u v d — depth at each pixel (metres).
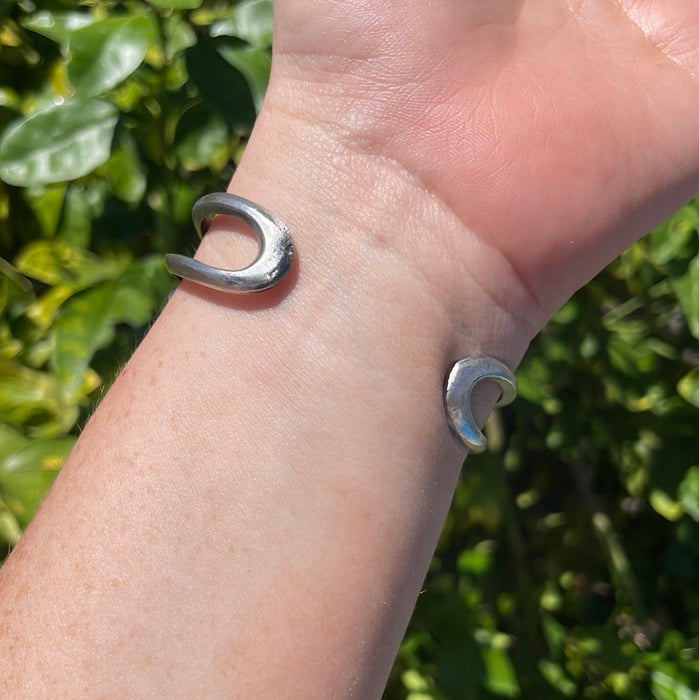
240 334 0.14
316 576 0.13
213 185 0.24
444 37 0.15
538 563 0.35
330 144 0.15
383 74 0.15
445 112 0.15
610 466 0.35
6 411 0.23
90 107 0.21
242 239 0.15
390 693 0.25
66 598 0.13
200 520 0.13
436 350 0.14
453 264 0.15
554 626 0.29
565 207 0.15
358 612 0.13
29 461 0.21
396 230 0.15
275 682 0.12
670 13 0.17
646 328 0.31
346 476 0.13
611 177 0.16
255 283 0.14
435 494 0.14
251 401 0.14
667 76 0.16
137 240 0.25
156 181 0.23
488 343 0.15
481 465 0.29
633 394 0.29
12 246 0.25
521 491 0.36
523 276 0.15
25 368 0.24
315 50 0.15
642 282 0.29
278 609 0.13
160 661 0.12
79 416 0.24
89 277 0.24
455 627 0.25
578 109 0.16
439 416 0.14
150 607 0.12
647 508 0.34
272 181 0.15
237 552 0.13
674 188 0.16
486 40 0.16
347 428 0.14
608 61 0.16
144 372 0.14
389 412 0.14
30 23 0.22
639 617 0.31
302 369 0.14
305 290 0.14
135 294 0.22
